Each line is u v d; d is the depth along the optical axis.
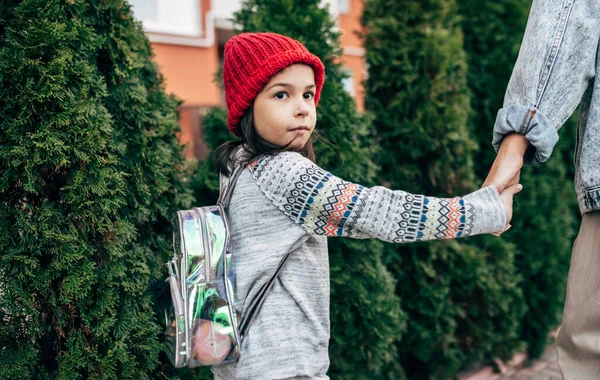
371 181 2.68
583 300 1.40
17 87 1.57
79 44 1.74
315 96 1.53
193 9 6.61
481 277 3.04
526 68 1.39
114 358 1.68
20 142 1.56
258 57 1.36
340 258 2.50
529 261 3.54
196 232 1.35
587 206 1.37
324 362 1.36
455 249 2.98
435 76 2.93
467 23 3.56
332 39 2.59
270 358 1.29
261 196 1.36
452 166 3.04
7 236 1.58
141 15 6.22
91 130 1.66
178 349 1.29
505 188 1.36
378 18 3.00
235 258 1.38
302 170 1.31
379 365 2.62
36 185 1.61
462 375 3.29
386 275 2.67
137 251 1.88
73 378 1.61
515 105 1.39
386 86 2.98
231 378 1.36
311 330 1.34
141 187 1.92
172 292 1.36
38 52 1.59
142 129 1.98
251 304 1.34
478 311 3.18
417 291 3.03
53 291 1.62
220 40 7.33
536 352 3.63
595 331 1.38
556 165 3.69
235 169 1.48
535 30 1.39
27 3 1.57
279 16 2.50
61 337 1.74
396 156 3.03
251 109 1.42
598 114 1.33
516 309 3.27
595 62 1.36
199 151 3.79
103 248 1.75
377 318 2.56
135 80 1.97
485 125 3.47
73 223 1.69
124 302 1.79
